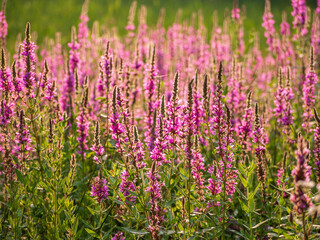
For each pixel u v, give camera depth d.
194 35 12.46
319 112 7.94
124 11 24.12
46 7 24.09
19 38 9.05
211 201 5.21
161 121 5.02
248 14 22.72
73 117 7.25
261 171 5.58
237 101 7.82
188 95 5.07
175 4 27.55
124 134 5.33
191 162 5.19
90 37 11.34
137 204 5.19
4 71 5.77
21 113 5.68
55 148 5.69
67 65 8.14
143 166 5.19
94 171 6.34
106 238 5.39
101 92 7.57
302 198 4.21
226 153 5.14
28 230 5.46
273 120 9.04
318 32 9.66
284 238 5.13
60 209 5.24
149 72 6.65
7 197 5.96
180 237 5.06
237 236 5.86
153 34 12.80
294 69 9.23
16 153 6.00
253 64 10.75
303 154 4.19
